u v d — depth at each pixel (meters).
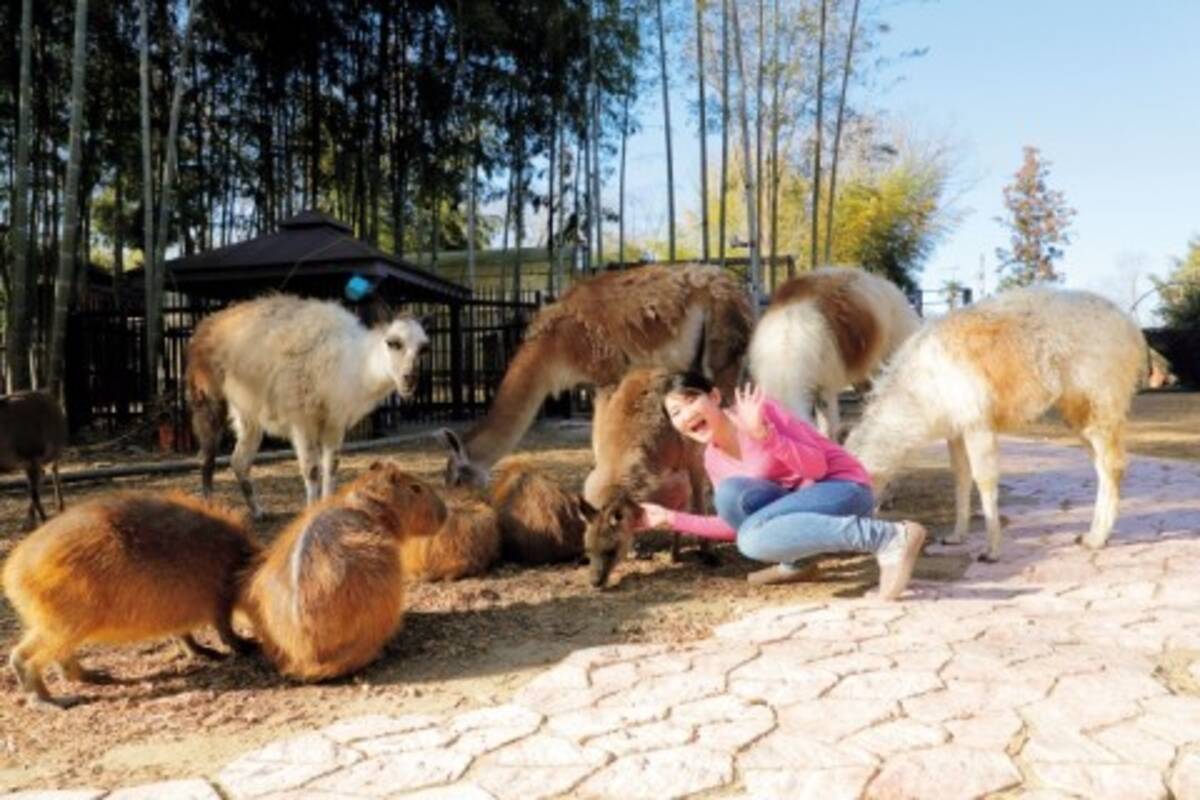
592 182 18.58
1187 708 2.99
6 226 13.99
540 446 11.58
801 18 18.00
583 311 6.89
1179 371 23.20
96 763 2.92
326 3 15.84
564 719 3.08
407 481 3.97
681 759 2.74
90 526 3.45
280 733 3.13
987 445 5.13
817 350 6.57
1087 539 5.42
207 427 7.12
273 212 17.52
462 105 17.27
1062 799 2.45
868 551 4.43
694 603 4.60
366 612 3.59
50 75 13.66
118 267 15.47
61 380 10.98
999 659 3.47
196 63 15.48
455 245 29.89
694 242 33.22
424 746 2.90
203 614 3.76
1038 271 38.16
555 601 4.72
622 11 17.48
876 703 3.10
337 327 6.68
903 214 30.55
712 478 4.73
